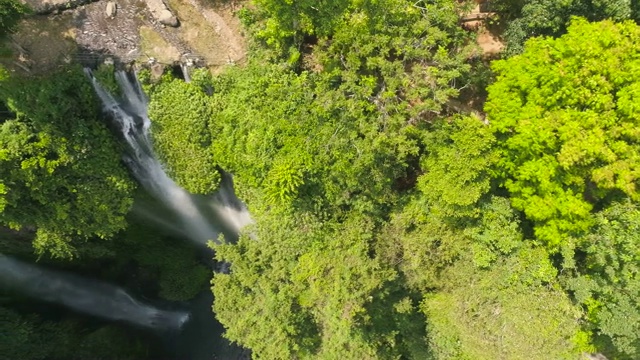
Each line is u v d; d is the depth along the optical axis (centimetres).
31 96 2189
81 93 2303
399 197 2209
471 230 2078
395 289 2353
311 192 2184
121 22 2394
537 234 1961
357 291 2122
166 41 2398
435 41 1988
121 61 2344
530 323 2012
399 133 1989
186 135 2347
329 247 2231
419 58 2009
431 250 2200
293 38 2219
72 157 2255
